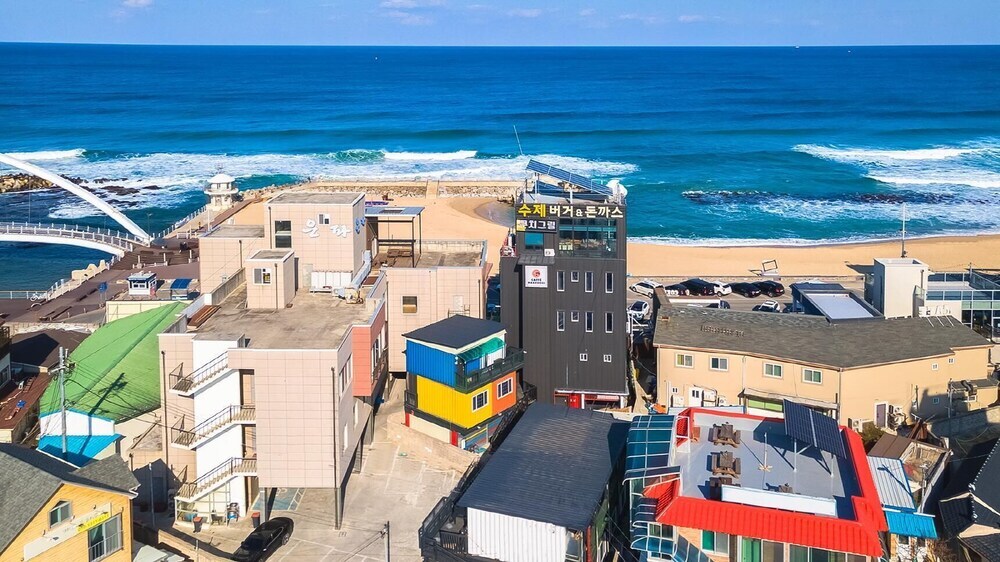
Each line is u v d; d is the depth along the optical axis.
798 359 49.88
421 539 36.97
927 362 50.34
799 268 89.06
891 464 39.44
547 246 54.12
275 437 40.75
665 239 104.56
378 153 166.00
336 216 52.97
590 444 40.62
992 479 38.53
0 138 184.50
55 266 98.38
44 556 31.58
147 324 57.22
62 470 33.97
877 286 64.50
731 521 30.73
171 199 129.62
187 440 42.12
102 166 155.50
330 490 44.88
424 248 62.47
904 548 36.38
